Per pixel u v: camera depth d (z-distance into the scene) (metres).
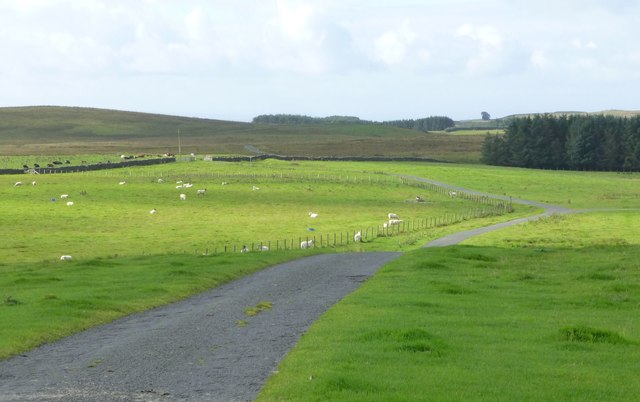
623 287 35.88
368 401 16.22
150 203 117.25
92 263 50.75
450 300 32.09
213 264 49.84
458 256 51.28
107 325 28.52
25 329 26.36
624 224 88.19
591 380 18.36
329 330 24.91
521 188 157.25
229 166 181.62
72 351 23.48
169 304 34.22
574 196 142.00
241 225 94.62
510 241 71.75
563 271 43.16
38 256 65.62
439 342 22.19
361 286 38.09
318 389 17.05
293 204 121.12
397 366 19.44
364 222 99.31
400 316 27.56
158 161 185.75
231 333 25.80
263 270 48.78
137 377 19.72
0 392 18.52
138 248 72.56
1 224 91.94
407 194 138.88
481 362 20.03
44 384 19.22
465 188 154.25
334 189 142.62
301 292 37.22
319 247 73.06
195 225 94.06
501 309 29.84
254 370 20.05
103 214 103.81
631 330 25.30
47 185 135.50
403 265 46.91
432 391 17.08
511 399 16.62
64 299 33.03
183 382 18.98
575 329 23.47
